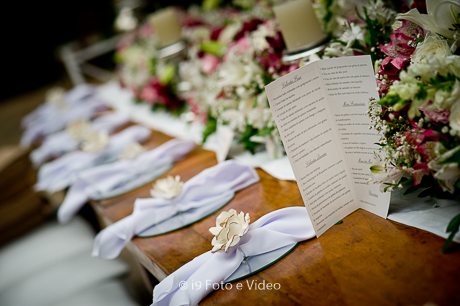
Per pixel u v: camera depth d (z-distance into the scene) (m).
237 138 1.68
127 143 1.99
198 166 1.58
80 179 1.62
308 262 0.83
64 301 1.54
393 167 0.82
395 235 0.83
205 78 1.84
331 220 0.92
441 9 0.82
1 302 1.68
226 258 0.87
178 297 0.80
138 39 3.11
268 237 0.89
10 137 5.22
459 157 0.70
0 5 8.45
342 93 0.87
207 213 1.16
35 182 3.60
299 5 1.24
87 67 4.30
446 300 0.64
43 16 8.77
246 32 1.58
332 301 0.71
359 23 1.25
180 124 2.21
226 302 0.79
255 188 1.23
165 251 1.04
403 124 0.84
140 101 2.91
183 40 2.36
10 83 9.04
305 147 0.88
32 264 1.94
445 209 0.84
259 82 1.36
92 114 3.00
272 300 0.76
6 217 3.38
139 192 1.51
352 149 0.92
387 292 0.69
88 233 2.12
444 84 0.70
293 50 1.28
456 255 0.72
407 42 0.90
